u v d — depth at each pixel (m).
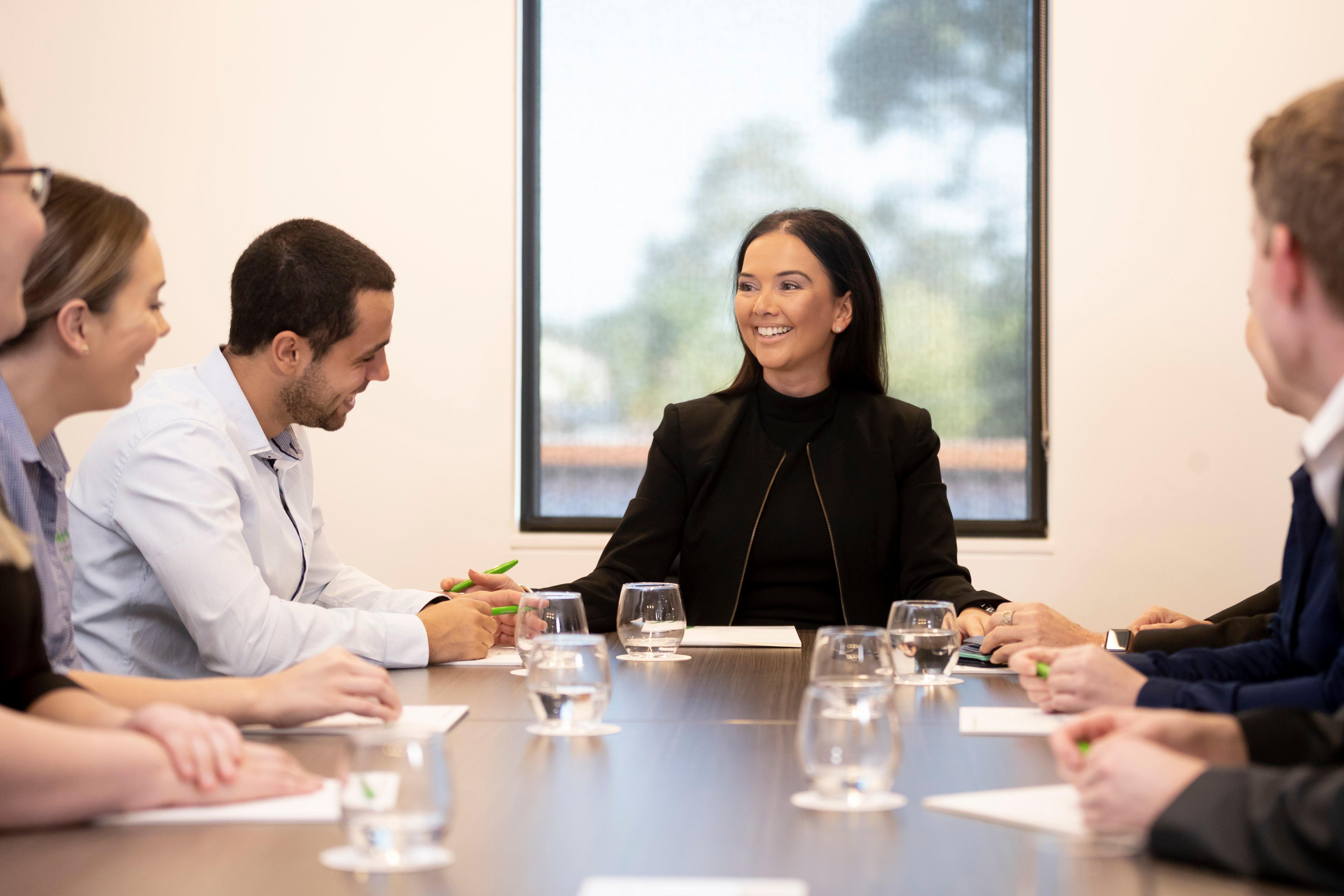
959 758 1.09
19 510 1.34
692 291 3.68
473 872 0.75
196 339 3.56
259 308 1.91
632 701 1.43
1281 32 3.38
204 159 3.57
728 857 0.78
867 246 3.63
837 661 1.14
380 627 1.72
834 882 0.73
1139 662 1.49
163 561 1.66
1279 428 3.38
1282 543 3.39
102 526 1.74
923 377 3.62
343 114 3.55
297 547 2.02
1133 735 0.92
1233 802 0.74
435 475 3.53
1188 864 0.75
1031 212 3.59
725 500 2.48
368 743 0.77
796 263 2.45
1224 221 3.39
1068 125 3.44
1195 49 3.39
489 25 3.54
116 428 1.76
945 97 3.61
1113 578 3.43
